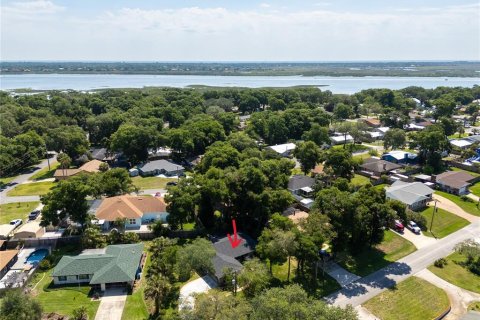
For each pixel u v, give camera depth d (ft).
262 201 249.75
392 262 228.43
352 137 533.14
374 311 181.98
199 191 261.44
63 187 246.68
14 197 328.29
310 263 213.87
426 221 276.82
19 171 409.08
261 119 552.82
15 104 640.17
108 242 243.19
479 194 338.95
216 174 280.10
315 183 322.75
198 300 155.74
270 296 139.23
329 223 214.48
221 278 199.11
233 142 417.69
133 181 375.25
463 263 226.99
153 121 507.30
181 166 411.54
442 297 193.88
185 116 615.57
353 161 331.77
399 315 179.52
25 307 158.30
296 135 551.18
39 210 291.58
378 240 242.17
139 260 217.15
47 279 207.10
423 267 222.69
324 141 477.77
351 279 209.97
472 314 170.91
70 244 245.86
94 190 299.58
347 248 234.38
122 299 188.55
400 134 466.29
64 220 267.18
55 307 182.09
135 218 266.98
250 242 237.66
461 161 429.38
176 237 254.68
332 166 328.08
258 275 188.03
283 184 301.84
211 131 467.11
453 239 258.57
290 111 570.87
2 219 280.72
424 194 310.45
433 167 399.24
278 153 451.94
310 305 137.18
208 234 257.14
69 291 195.62
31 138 426.10
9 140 424.05
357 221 219.41
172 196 257.34
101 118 517.96
